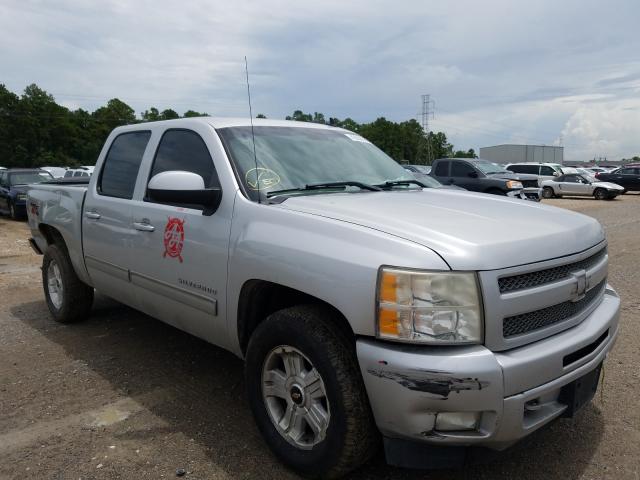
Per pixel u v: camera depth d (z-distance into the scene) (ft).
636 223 48.49
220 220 10.28
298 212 9.21
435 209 9.62
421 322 7.27
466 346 7.32
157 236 11.78
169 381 12.83
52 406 11.52
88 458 9.52
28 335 16.15
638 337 15.75
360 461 8.28
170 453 9.68
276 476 8.99
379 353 7.44
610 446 9.94
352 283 7.76
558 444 10.02
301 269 8.45
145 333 16.29
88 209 14.66
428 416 7.26
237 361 14.10
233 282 9.84
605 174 104.58
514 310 7.59
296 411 8.93
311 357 8.34
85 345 15.26
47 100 286.25
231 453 9.69
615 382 12.69
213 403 11.69
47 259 17.48
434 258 7.38
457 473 9.11
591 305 9.36
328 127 14.03
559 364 7.86
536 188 59.31
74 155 290.56
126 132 14.47
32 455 9.62
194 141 11.84
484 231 8.25
